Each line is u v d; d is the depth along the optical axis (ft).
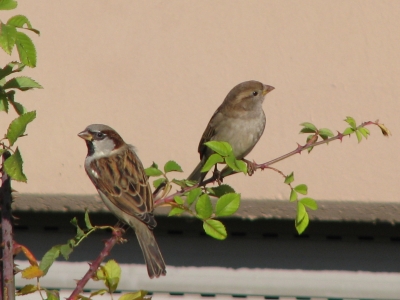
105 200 28.45
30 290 19.60
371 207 34.71
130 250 35.29
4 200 19.10
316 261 35.63
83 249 35.09
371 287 35.50
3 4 18.47
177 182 23.38
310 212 34.53
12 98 21.11
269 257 35.70
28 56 17.89
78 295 19.90
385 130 24.08
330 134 24.30
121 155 29.14
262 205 34.42
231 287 35.47
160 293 35.27
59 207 34.30
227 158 20.77
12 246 19.03
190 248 35.60
